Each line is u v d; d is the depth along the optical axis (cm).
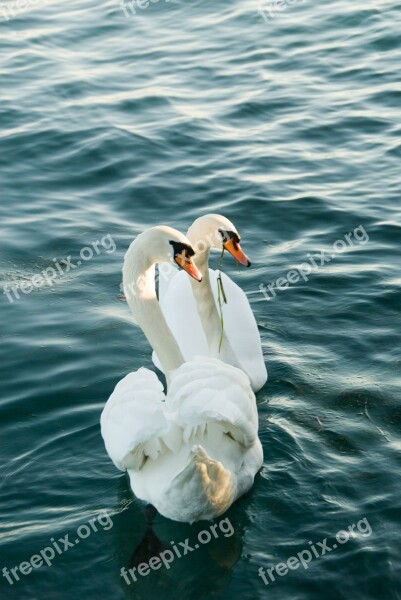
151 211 1403
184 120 1659
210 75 1841
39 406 1001
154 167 1521
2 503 859
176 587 761
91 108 1717
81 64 1917
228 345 1035
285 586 750
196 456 732
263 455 899
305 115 1664
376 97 1719
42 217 1391
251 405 802
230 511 834
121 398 783
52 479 888
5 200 1439
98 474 893
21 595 755
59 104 1738
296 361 1069
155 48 1986
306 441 923
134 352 1099
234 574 766
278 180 1463
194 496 762
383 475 866
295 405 990
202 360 799
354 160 1515
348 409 975
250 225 1355
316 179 1464
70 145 1591
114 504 854
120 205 1423
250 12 2152
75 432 955
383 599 732
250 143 1580
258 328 1136
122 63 1917
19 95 1778
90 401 1007
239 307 1099
